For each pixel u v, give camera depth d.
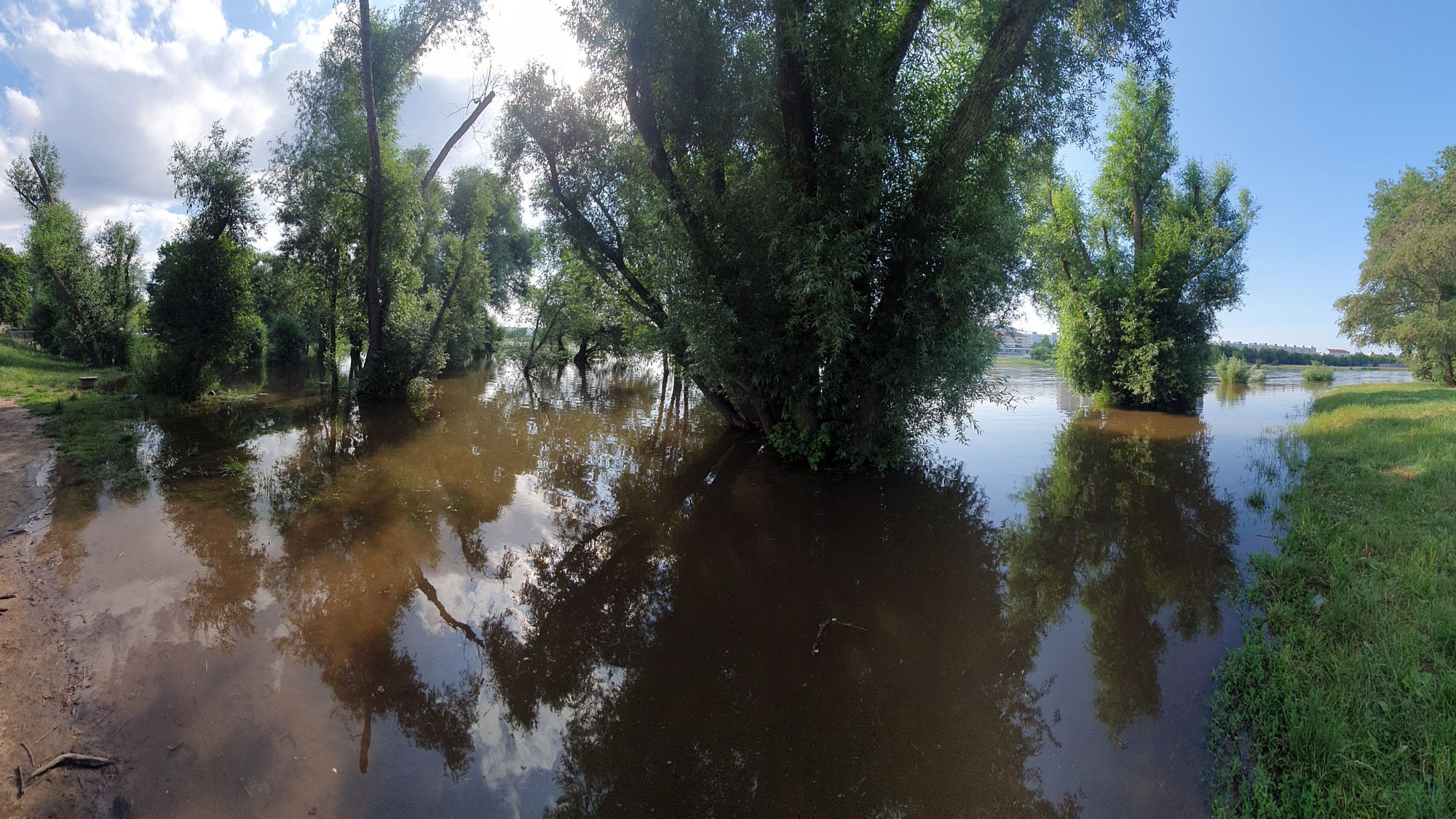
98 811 3.25
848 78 9.19
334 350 21.81
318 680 4.57
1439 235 22.22
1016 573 6.72
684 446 13.38
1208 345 21.52
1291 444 12.83
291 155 17.64
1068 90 9.97
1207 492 9.70
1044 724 4.14
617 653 5.07
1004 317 10.53
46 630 4.98
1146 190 21.59
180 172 16.77
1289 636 4.76
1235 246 20.80
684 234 10.12
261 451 11.75
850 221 9.37
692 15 9.51
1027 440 14.81
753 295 10.26
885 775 3.70
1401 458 9.59
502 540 7.56
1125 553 7.23
